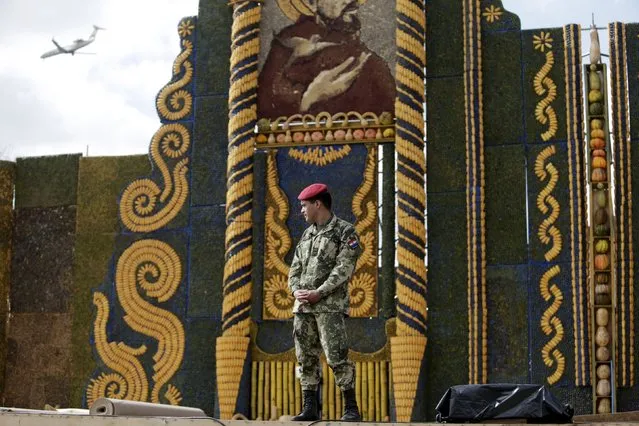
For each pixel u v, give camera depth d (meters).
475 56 16.64
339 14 17.08
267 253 16.67
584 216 15.95
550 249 15.95
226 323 16.33
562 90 16.39
